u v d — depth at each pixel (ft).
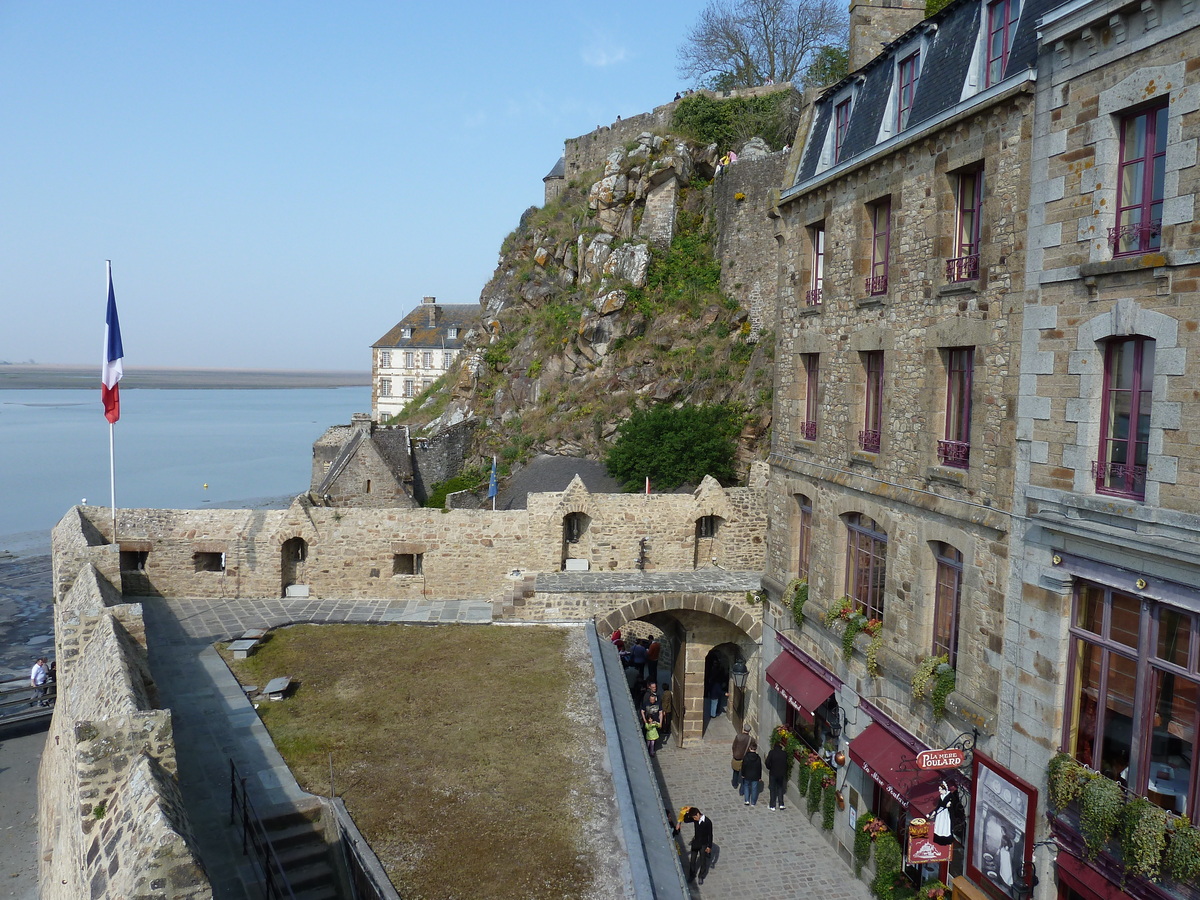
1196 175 28.63
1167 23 29.58
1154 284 30.35
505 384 143.84
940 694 42.19
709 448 100.22
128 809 26.05
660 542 80.59
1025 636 37.01
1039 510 36.19
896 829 49.24
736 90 147.13
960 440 42.98
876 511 49.75
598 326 129.18
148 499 213.46
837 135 56.90
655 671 87.56
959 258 42.11
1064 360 34.73
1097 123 32.81
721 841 56.44
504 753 45.47
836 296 54.70
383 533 78.18
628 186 141.28
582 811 39.68
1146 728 31.30
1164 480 30.01
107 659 39.70
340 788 41.37
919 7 57.52
